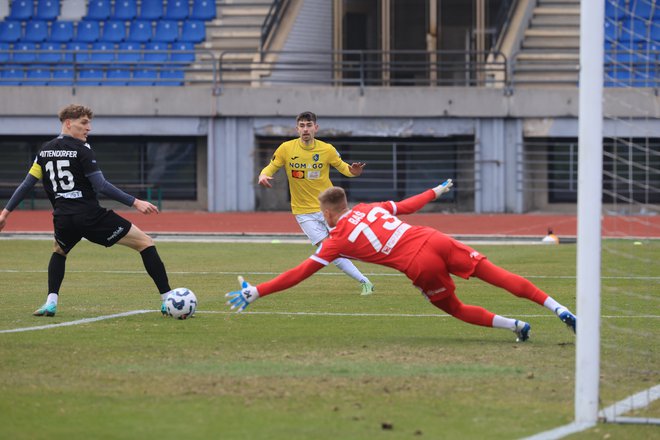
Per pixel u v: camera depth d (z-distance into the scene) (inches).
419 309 760.3
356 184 2164.1
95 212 682.8
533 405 431.2
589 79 400.5
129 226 690.8
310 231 906.1
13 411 412.5
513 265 1144.8
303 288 914.1
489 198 2054.6
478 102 2023.9
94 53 2074.3
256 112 2034.9
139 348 565.9
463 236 1599.4
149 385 464.1
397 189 2153.1
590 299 400.2
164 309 700.0
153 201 2170.3
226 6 2333.9
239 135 2057.1
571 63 2178.9
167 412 412.5
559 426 396.2
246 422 396.5
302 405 426.3
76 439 370.9
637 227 1699.1
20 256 1254.9
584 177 398.6
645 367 531.5
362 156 2148.1
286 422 396.8
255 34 2268.7
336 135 2043.6
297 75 2244.1
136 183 2166.6
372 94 2031.3
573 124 2017.7
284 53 2100.1
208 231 1710.1
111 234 685.9
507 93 2018.9
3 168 2160.4
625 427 395.9
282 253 1322.6
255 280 982.4
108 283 949.8
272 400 435.2
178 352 553.6
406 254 570.9
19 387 458.0
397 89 2030.0
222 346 575.8
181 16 2298.2
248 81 2123.5
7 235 1622.8
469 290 893.2
